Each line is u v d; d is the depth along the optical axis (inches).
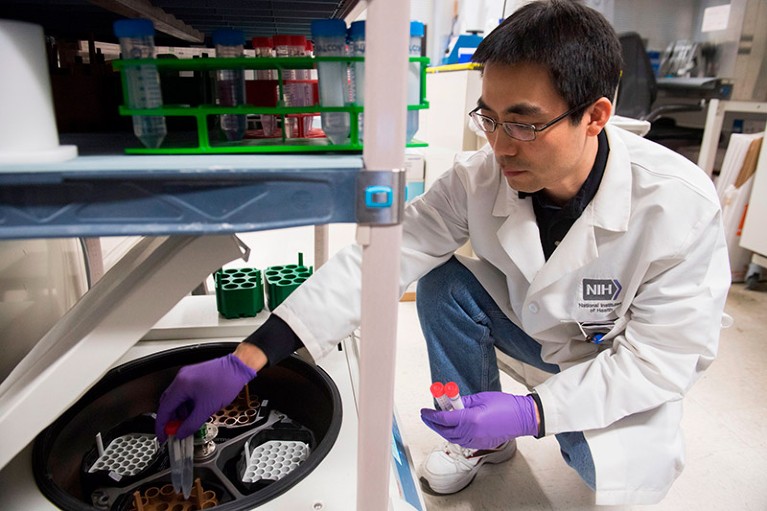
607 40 29.5
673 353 34.7
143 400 41.3
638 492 35.1
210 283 69.5
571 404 34.8
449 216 43.2
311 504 28.2
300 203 19.3
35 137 18.5
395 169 19.6
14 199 17.7
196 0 32.9
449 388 35.2
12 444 23.6
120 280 28.6
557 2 29.3
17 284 40.5
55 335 29.0
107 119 30.2
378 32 18.1
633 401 34.5
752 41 113.4
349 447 32.5
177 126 31.2
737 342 74.9
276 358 30.9
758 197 89.6
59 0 28.4
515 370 52.9
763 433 55.1
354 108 21.4
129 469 35.7
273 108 21.3
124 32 20.6
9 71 17.5
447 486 45.3
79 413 35.9
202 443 35.0
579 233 35.3
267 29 45.3
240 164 18.8
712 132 102.6
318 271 34.1
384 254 20.6
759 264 92.4
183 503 32.6
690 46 129.0
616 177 34.7
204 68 23.3
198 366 29.1
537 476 48.4
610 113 31.5
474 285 45.9
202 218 18.7
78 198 17.9
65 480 33.5
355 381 39.6
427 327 47.6
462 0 118.5
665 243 33.0
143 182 18.1
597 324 39.0
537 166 30.7
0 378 37.6
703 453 51.8
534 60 27.6
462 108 90.4
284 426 39.3
